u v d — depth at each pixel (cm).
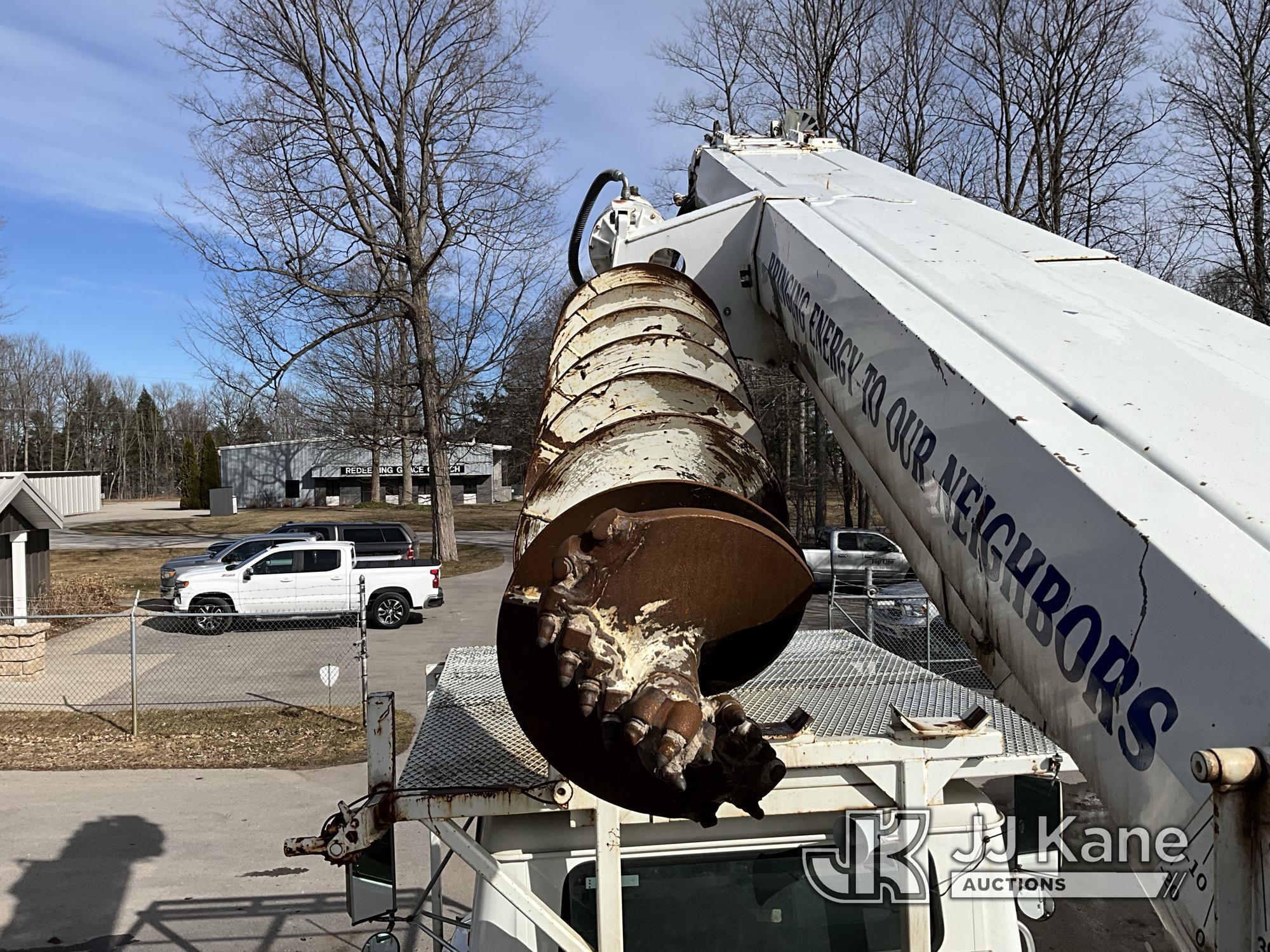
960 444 170
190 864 744
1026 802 307
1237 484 129
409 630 1866
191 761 1016
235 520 5331
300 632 1828
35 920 646
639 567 158
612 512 159
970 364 173
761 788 162
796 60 2848
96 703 1249
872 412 214
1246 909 99
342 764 1007
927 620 1061
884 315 208
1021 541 149
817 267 264
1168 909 122
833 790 258
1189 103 2216
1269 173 2109
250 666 1494
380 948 241
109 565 3002
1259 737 102
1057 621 139
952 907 259
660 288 319
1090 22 2502
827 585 2275
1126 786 126
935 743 257
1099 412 152
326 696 1280
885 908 256
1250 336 188
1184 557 117
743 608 168
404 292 2844
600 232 427
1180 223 2303
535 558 179
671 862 255
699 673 191
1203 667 110
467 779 248
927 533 186
